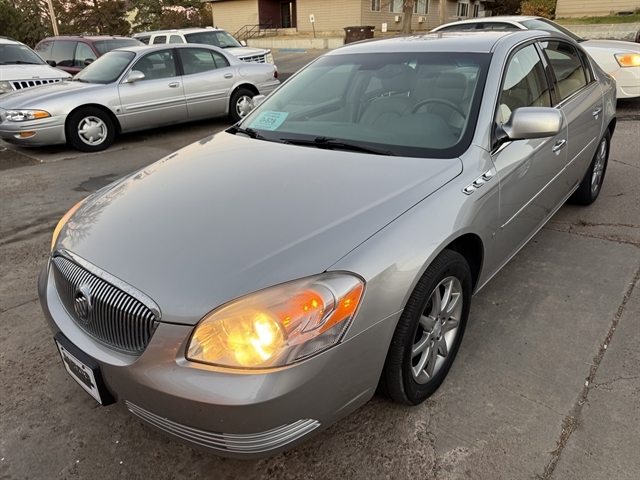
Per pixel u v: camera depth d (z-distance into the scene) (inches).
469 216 86.4
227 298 64.9
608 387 92.4
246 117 129.7
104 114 301.0
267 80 375.2
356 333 68.6
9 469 82.7
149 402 67.4
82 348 73.9
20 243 171.5
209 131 352.2
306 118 116.6
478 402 90.7
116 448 86.0
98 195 100.2
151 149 305.0
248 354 63.1
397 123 104.9
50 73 383.6
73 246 81.7
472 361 101.4
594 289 124.3
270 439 66.4
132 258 73.6
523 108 98.0
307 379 64.7
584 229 158.1
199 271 68.8
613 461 77.6
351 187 84.4
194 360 64.3
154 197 90.0
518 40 119.7
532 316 115.0
